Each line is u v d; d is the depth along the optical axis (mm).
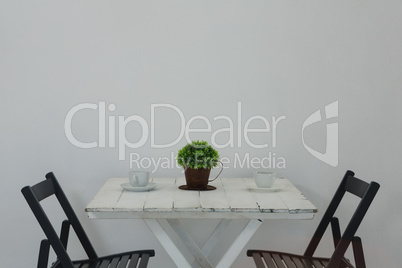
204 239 3064
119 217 2197
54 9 2990
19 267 3066
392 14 3010
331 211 2623
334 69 3023
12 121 3010
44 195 2428
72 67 3002
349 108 3031
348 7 3008
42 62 3000
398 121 3031
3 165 3027
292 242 3084
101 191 2506
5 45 2992
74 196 3047
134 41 3002
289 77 3021
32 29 2990
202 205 2203
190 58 3010
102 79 3010
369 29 3016
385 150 3045
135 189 2494
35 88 3004
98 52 3002
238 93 3025
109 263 2525
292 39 3012
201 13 3002
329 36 3016
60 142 3025
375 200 3062
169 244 2299
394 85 3025
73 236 3070
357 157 3047
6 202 3037
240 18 3010
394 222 3072
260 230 3080
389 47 3016
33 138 3020
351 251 3094
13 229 3049
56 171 3031
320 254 3096
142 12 2998
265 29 3010
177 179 2869
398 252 3086
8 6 2984
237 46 3010
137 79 3010
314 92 3029
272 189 2502
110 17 2994
